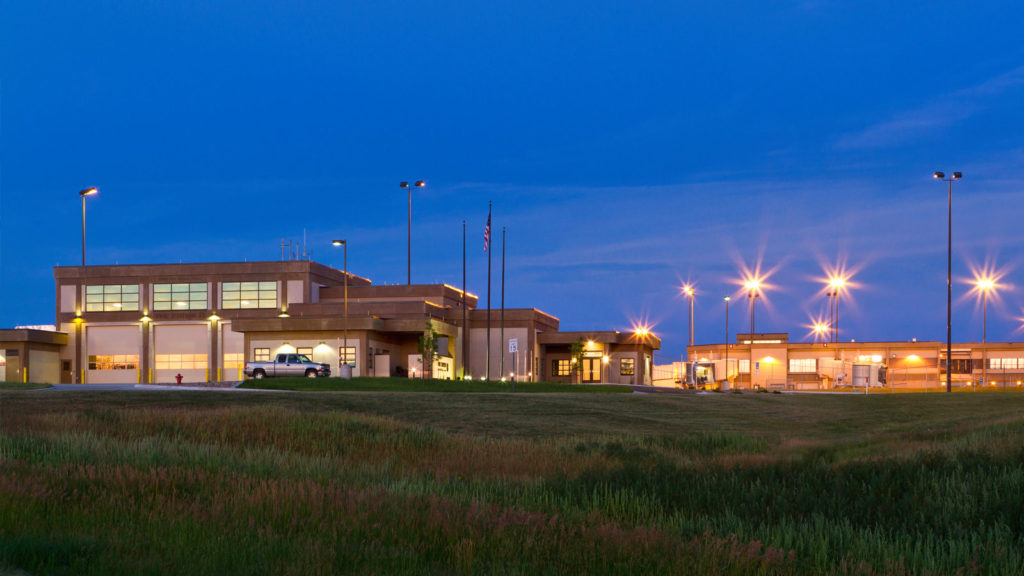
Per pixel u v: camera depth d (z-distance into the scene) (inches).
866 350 3789.4
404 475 793.6
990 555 439.2
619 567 407.8
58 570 375.2
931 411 1957.4
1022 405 2014.0
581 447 1145.4
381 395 1769.2
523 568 398.6
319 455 964.6
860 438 1298.0
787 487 645.9
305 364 2561.5
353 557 408.5
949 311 2628.0
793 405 2020.2
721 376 4050.2
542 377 3612.2
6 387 1955.0
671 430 1583.4
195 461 754.8
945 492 578.9
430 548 434.3
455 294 3599.9
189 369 3400.6
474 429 1482.5
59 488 542.9
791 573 416.5
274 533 447.5
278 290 3388.3
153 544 421.4
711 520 536.1
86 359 3442.4
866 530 492.4
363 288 3427.7
